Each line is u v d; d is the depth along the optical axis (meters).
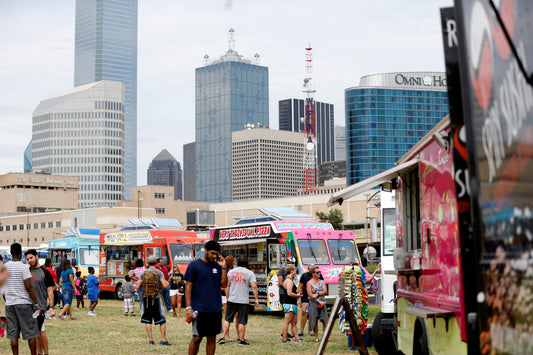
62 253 39.75
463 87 4.04
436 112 196.25
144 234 32.59
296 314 15.77
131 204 172.75
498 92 3.76
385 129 192.75
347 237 24.09
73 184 197.00
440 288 7.52
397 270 9.44
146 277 15.55
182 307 30.30
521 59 3.51
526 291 3.53
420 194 8.64
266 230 24.23
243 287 15.40
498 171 3.76
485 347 3.93
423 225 8.45
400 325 10.12
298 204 133.50
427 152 8.25
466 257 4.50
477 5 3.90
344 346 14.66
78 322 21.95
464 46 4.03
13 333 11.03
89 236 39.25
